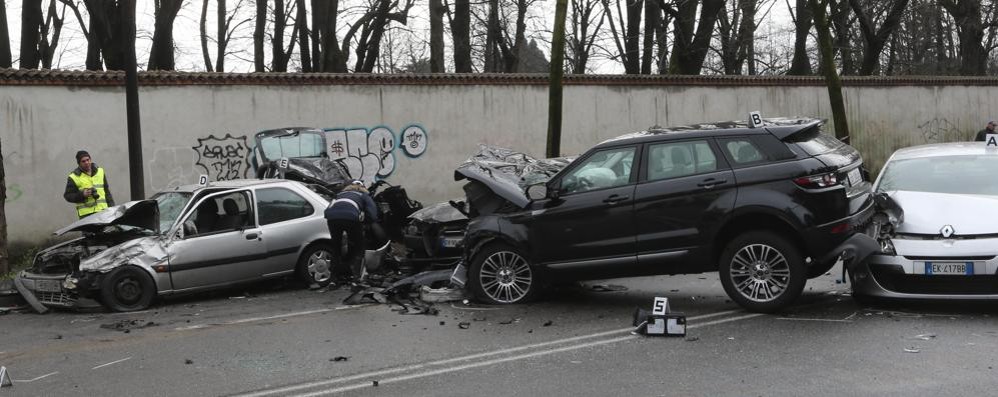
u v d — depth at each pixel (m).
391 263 12.70
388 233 14.82
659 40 33.38
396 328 8.80
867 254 8.28
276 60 31.09
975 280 8.14
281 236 11.61
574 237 9.47
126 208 10.80
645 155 9.26
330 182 15.01
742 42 33.78
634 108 21.64
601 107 21.22
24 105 15.44
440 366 7.12
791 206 8.44
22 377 7.27
